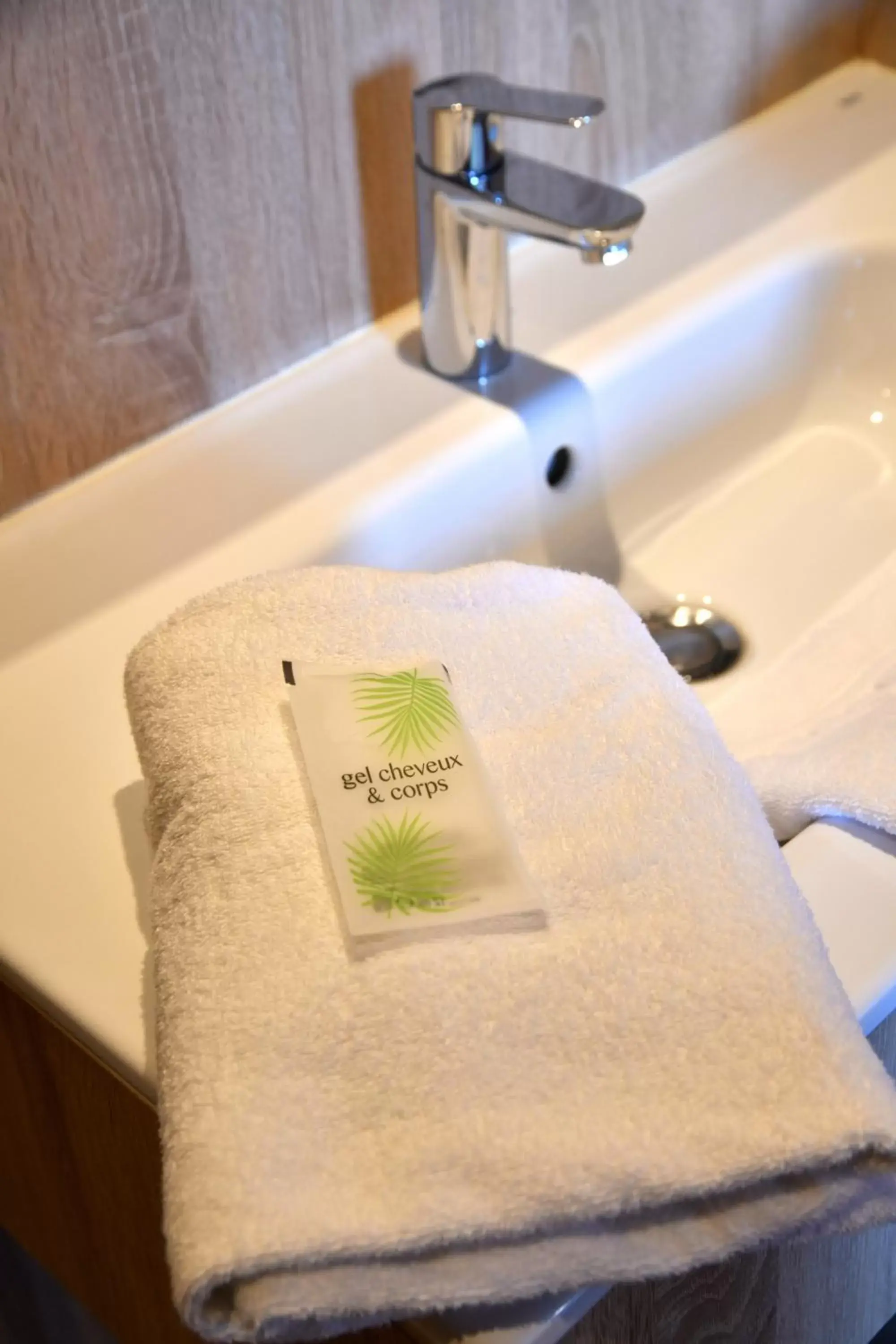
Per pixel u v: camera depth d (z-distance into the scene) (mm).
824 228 804
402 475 643
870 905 454
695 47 818
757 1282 472
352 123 659
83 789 511
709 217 816
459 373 701
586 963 380
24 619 576
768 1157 344
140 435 659
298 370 709
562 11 726
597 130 796
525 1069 362
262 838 410
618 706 457
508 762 439
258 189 639
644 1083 359
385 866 398
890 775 494
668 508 794
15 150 546
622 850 409
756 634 715
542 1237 352
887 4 913
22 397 603
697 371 768
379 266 718
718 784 433
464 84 615
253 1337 346
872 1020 427
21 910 471
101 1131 505
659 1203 345
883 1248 548
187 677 461
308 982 376
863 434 826
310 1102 359
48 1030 486
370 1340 391
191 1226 340
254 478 644
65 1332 929
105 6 543
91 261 594
